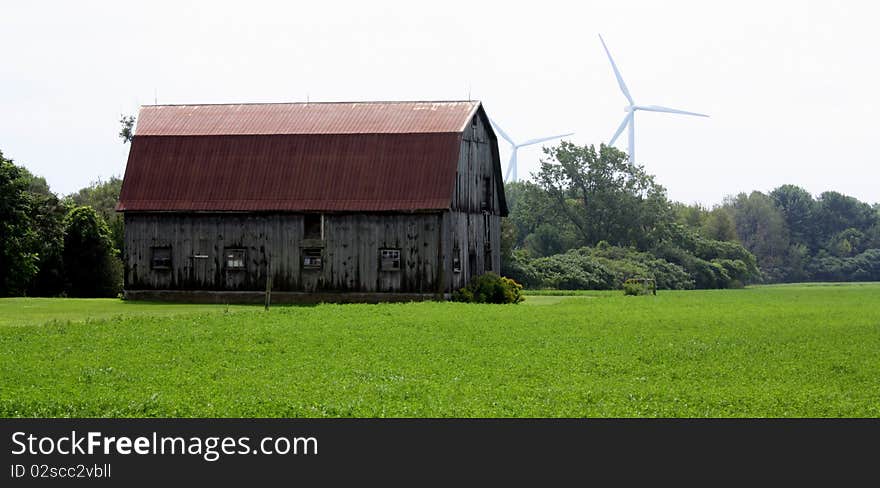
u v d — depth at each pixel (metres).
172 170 67.19
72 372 30.62
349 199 63.69
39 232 81.81
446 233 62.53
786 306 63.34
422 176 63.56
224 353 34.97
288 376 30.05
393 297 62.88
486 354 34.88
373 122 66.94
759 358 34.88
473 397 26.94
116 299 68.44
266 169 65.88
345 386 28.17
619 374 31.20
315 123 67.62
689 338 40.62
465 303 58.78
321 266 63.91
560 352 35.53
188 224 65.81
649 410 25.77
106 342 37.56
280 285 64.50
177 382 28.88
